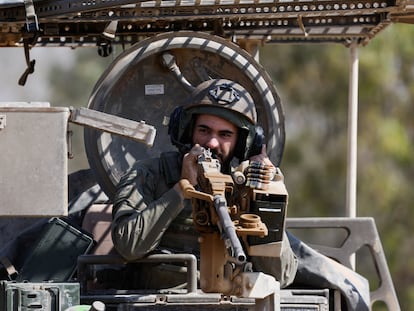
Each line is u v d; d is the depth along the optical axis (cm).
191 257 1024
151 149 1161
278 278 1038
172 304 1007
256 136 1023
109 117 924
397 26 3272
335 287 1107
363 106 3316
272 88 1158
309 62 3353
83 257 1027
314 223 1241
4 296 952
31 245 1133
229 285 912
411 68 3316
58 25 1226
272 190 912
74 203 1207
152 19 1110
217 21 1247
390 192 3312
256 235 899
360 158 3328
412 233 3334
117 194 1039
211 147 1015
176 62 1160
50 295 955
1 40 1234
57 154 909
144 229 1006
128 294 1021
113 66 1152
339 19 1258
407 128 3369
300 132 3388
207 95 1016
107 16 1102
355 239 1232
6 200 906
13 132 907
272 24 1265
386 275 1224
